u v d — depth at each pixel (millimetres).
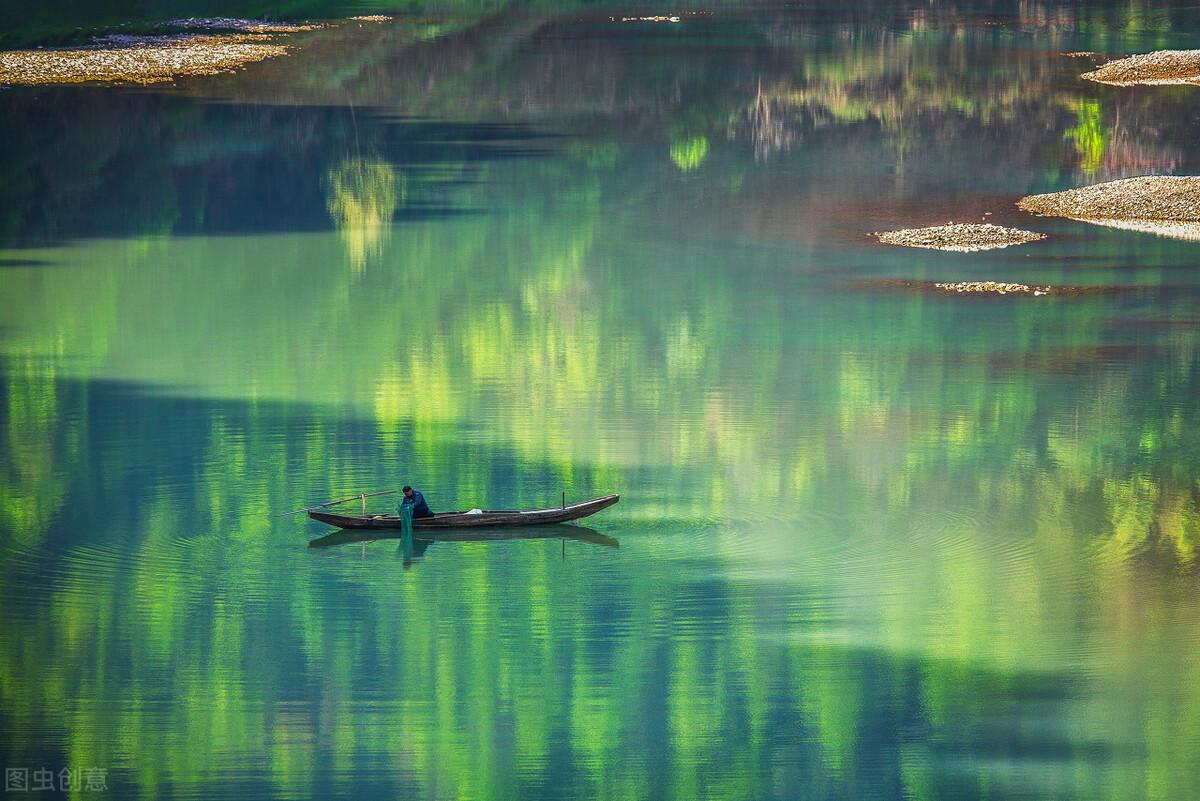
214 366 133250
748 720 69125
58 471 103250
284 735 68188
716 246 185250
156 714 69938
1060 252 177875
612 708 70688
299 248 186875
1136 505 95938
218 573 85312
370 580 84125
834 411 117875
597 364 133250
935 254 179125
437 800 63312
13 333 146375
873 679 72812
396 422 115000
